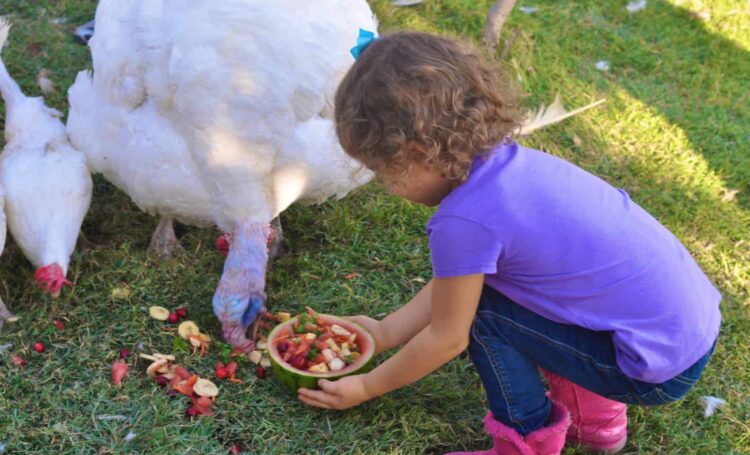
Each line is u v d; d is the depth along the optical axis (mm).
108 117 3148
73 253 3461
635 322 2285
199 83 2877
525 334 2430
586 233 2258
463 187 2221
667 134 4691
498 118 2203
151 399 2881
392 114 2100
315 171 3123
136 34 3049
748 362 3301
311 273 3564
